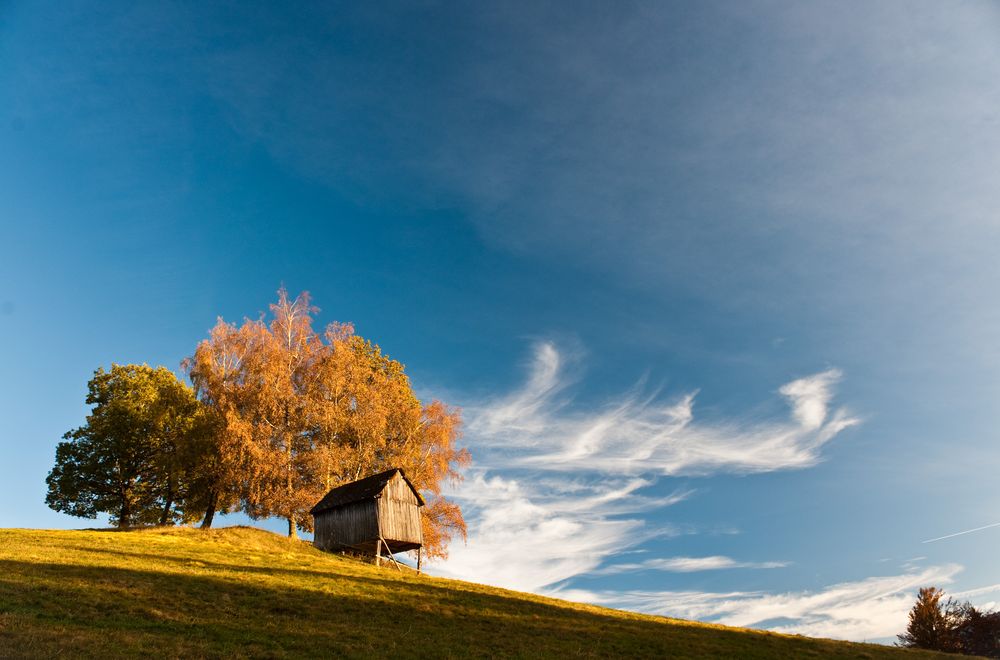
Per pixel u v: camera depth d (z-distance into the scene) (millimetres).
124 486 52125
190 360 50406
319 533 46938
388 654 21859
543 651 24828
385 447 53031
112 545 34938
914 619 44719
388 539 44031
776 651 29797
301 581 31344
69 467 51031
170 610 23141
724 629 34562
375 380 54156
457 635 25594
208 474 49000
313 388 50406
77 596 22812
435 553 51000
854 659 29672
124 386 53469
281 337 51781
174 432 51625
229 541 42875
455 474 53219
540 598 37031
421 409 54312
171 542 38906
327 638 22750
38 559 27953
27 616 19750
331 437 49625
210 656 19016
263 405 47281
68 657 16922
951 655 32656
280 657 19938
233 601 25875
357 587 31859
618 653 26188
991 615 43219
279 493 45312
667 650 27609
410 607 29297
